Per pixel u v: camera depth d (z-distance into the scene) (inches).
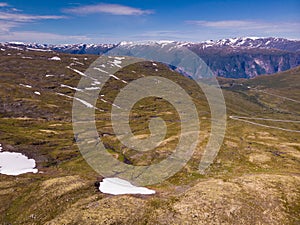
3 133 5807.1
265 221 2204.7
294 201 2524.6
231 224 2134.6
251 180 2977.4
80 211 2388.0
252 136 6432.1
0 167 4023.1
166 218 2217.0
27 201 2812.5
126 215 2281.0
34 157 4576.8
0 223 2519.7
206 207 2337.6
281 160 4611.2
